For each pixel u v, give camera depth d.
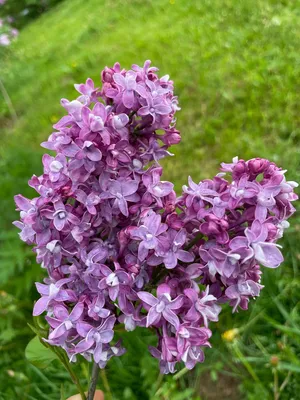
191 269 0.17
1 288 0.42
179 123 0.56
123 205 0.17
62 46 0.93
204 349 0.35
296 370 0.28
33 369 0.35
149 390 0.32
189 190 0.18
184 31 0.75
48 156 0.19
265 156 0.48
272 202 0.16
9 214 0.44
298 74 0.58
